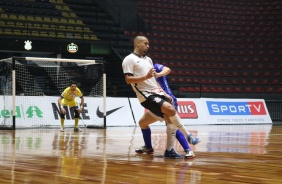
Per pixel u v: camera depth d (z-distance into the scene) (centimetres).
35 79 2033
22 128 1442
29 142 808
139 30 2586
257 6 2888
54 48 2100
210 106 1811
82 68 2127
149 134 598
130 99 1667
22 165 455
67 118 1512
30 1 2370
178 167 443
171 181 352
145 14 2664
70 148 675
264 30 2727
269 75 2408
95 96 1614
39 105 1503
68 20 2362
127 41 2384
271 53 2555
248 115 1884
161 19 2670
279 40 2634
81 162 485
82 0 2569
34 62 1992
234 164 469
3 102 1480
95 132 1195
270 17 2811
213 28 2711
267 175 387
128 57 551
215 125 1725
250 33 2717
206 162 489
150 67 558
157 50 2408
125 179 362
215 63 2469
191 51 2484
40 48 2078
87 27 2347
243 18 2828
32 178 366
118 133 1136
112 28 2473
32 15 2277
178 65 2356
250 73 2419
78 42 2153
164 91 564
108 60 2253
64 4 2466
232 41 2645
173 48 2481
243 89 2294
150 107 548
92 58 2234
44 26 2227
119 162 487
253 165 460
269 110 2109
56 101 1535
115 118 1606
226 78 2381
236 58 2530
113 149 659
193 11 2794
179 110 1727
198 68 2389
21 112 1466
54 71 2041
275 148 680
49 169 424
